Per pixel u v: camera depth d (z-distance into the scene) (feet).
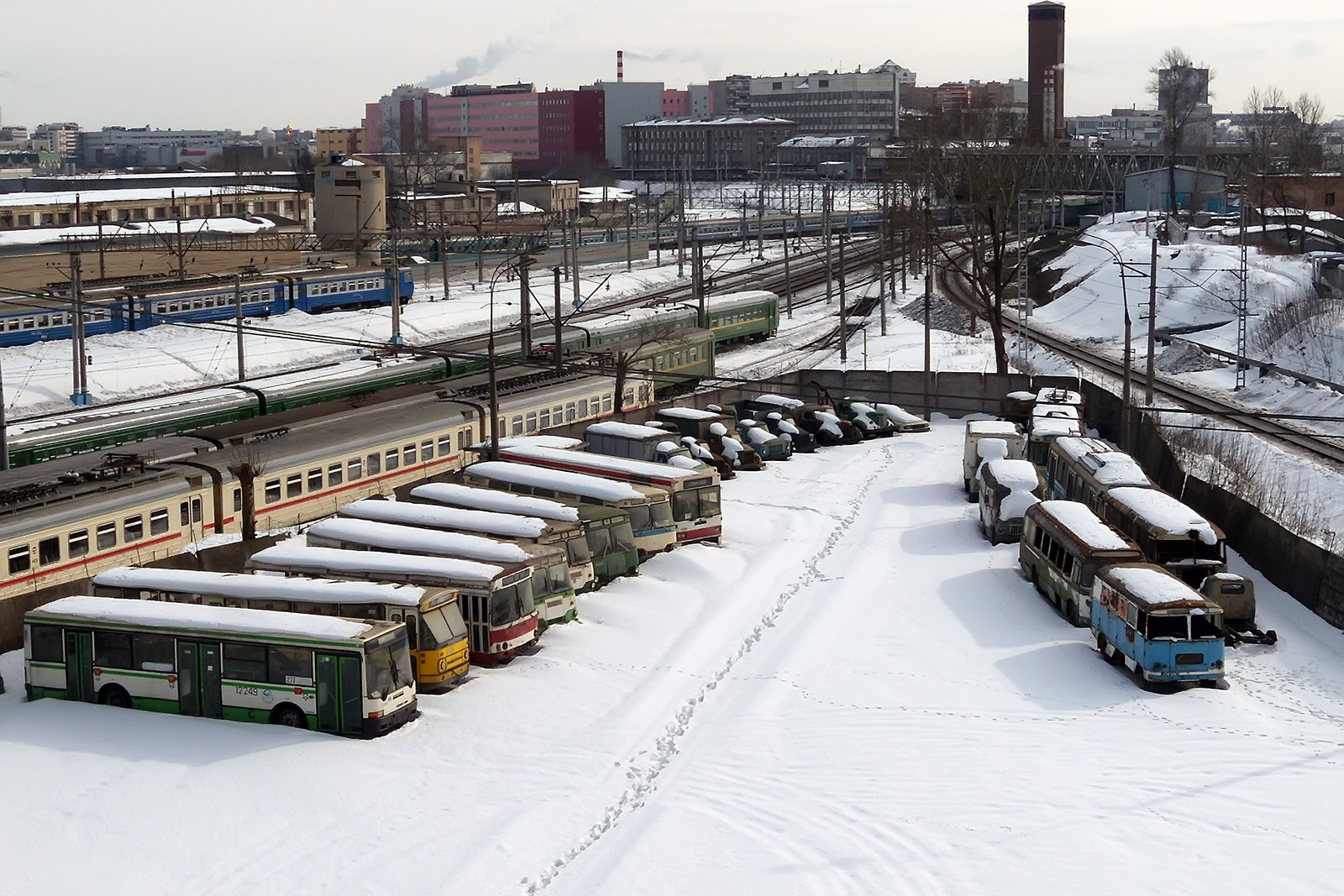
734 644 141.69
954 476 219.00
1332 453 230.48
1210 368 317.63
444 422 206.39
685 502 176.86
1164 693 127.75
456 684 129.18
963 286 490.90
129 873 94.38
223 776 107.96
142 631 121.70
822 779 109.60
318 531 152.15
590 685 129.39
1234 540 175.73
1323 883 92.79
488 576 133.59
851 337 381.19
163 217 570.05
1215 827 100.83
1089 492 181.06
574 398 237.66
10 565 143.95
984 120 576.20
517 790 107.24
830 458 234.79
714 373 320.29
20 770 109.50
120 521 156.56
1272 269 399.65
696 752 115.03
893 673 133.08
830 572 166.61
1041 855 96.89
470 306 415.64
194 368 303.89
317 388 221.05
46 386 273.13
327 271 393.91
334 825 100.83
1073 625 147.13
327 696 116.88
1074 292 436.35
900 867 95.50
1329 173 570.05
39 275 373.81
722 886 92.94
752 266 550.77
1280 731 118.93
